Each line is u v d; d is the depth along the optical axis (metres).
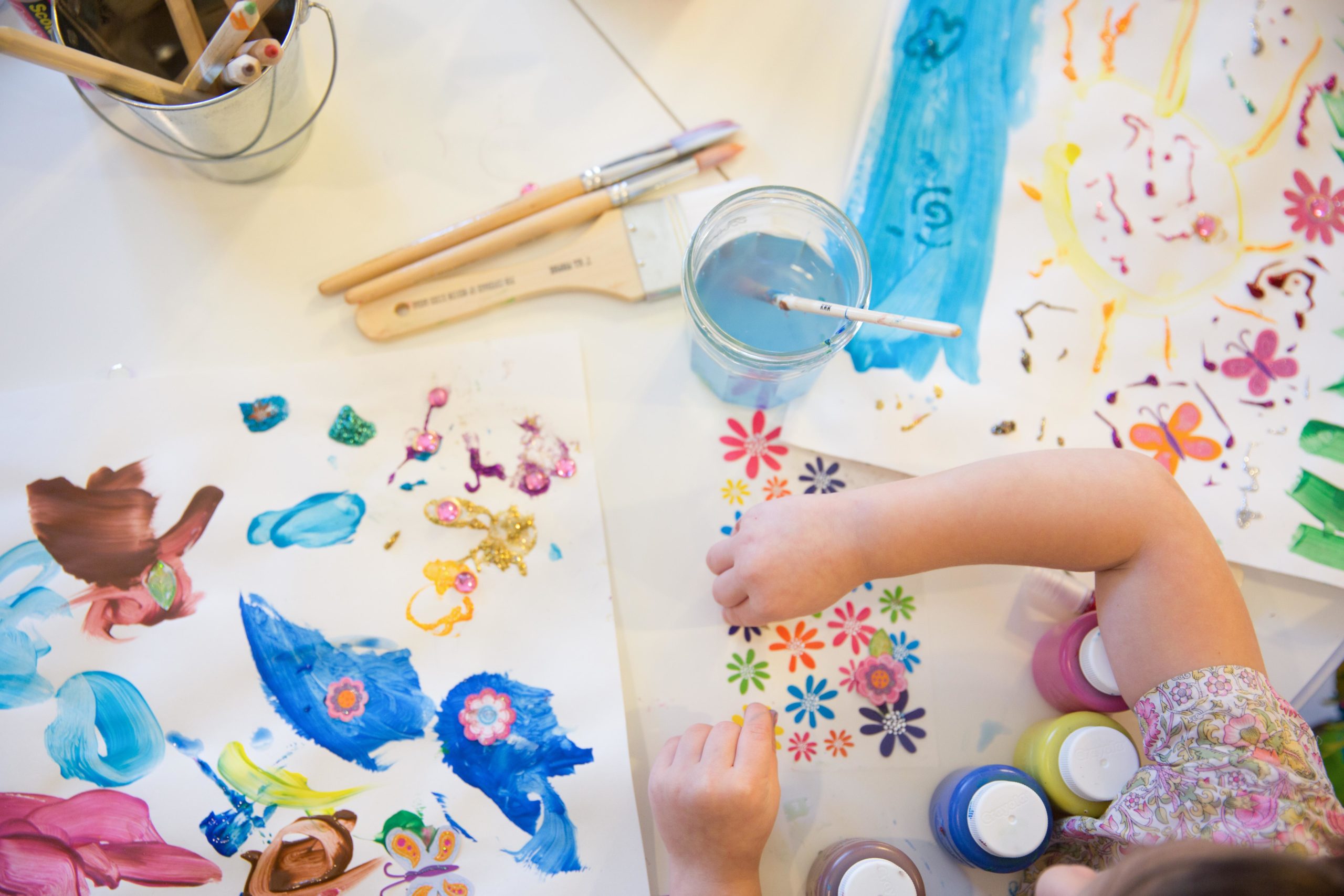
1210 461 0.61
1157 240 0.63
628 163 0.61
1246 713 0.47
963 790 0.54
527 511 0.58
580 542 0.58
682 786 0.49
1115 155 0.63
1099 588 0.55
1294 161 0.64
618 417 0.61
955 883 0.57
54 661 0.54
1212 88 0.64
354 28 0.62
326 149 0.61
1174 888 0.33
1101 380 0.61
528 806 0.54
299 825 0.53
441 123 0.62
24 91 0.59
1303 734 0.47
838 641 0.59
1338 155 0.64
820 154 0.64
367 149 0.62
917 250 0.62
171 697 0.54
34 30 0.48
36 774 0.52
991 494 0.52
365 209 0.61
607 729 0.56
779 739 0.58
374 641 0.56
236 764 0.53
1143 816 0.47
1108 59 0.64
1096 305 0.62
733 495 0.61
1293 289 0.63
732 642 0.59
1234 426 0.61
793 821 0.57
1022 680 0.60
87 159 0.59
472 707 0.55
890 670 0.59
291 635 0.55
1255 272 0.63
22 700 0.53
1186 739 0.47
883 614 0.60
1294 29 0.64
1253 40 0.64
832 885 0.52
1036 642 0.60
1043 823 0.52
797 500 0.55
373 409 0.59
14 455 0.55
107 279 0.59
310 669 0.55
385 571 0.57
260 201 0.60
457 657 0.56
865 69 0.65
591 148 0.63
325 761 0.54
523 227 0.60
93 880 0.52
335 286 0.59
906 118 0.63
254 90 0.48
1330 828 0.44
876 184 0.62
